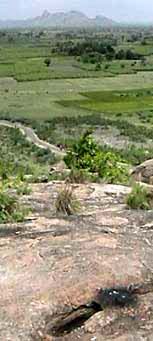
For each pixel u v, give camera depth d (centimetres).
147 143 5466
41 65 12525
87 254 609
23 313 501
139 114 7525
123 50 14850
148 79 10969
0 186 898
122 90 9600
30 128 6475
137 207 850
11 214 775
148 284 556
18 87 9875
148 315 513
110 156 1235
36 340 470
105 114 7481
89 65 12756
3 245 647
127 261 593
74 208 823
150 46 16675
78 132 6128
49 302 519
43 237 675
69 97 8906
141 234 698
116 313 515
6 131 6153
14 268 579
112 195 943
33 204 861
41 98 8788
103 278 557
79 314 511
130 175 1212
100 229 719
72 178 1093
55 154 4684
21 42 19262
